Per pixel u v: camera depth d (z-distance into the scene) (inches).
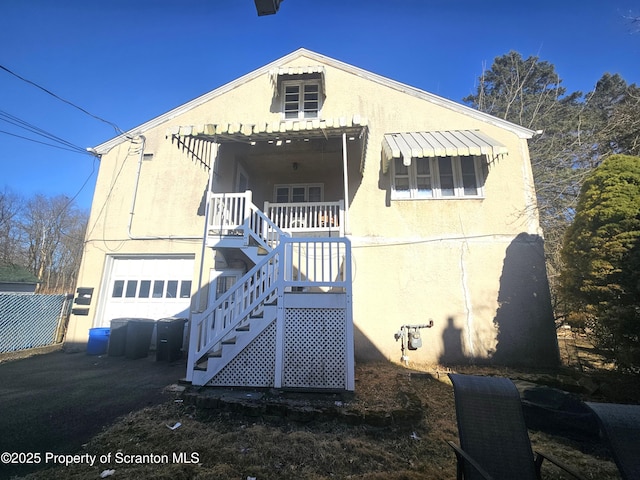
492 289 314.5
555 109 757.3
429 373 258.5
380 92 381.4
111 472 120.4
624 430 89.7
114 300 367.6
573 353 308.8
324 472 128.4
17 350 355.6
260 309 223.8
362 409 172.6
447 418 183.8
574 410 172.6
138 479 116.3
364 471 130.1
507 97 796.0
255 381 200.1
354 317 319.6
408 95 377.7
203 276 355.6
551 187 536.7
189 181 380.8
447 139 327.9
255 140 300.8
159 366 283.6
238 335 205.8
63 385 223.1
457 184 344.8
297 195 399.5
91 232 378.9
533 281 311.3
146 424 161.5
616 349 219.3
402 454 144.1
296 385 195.2
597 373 254.1
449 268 323.9
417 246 331.9
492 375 259.9
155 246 368.2
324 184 398.3
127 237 373.7
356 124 269.1
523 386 210.8
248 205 295.4
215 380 203.2
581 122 631.8
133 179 389.4
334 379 195.5
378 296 323.0
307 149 351.9
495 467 105.0
